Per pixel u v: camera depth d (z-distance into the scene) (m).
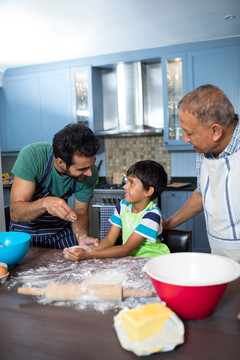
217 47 3.27
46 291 0.90
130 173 1.54
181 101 1.16
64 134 1.25
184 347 0.69
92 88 3.82
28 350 0.70
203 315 0.79
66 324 0.80
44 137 4.12
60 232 1.72
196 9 2.49
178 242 1.56
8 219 1.97
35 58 3.75
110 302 0.90
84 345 0.71
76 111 3.92
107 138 4.20
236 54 3.22
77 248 1.29
